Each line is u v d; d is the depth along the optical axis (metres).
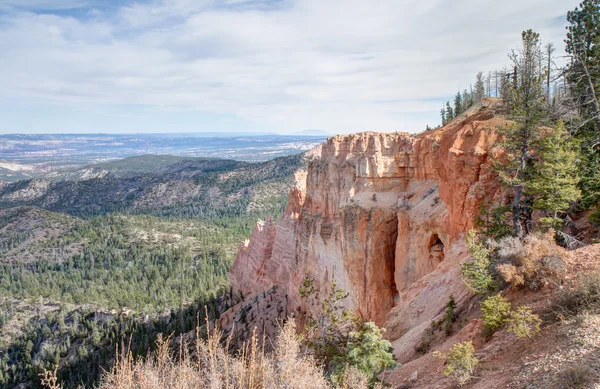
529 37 28.45
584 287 17.22
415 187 50.41
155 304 156.75
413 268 44.47
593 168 28.75
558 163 25.64
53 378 13.27
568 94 39.56
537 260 20.94
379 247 48.44
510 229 28.95
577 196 25.58
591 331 14.78
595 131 32.56
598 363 12.69
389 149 54.53
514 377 14.52
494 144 32.38
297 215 93.25
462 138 38.31
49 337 144.38
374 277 48.16
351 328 30.98
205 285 170.88
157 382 13.37
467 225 35.19
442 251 42.22
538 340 16.44
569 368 12.92
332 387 19.25
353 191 54.53
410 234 44.97
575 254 21.39
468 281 25.05
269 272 96.94
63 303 175.62
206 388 13.59
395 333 34.34
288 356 14.90
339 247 55.97
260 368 14.27
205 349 14.48
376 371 23.09
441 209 42.47
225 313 91.81
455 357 17.17
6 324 164.75
